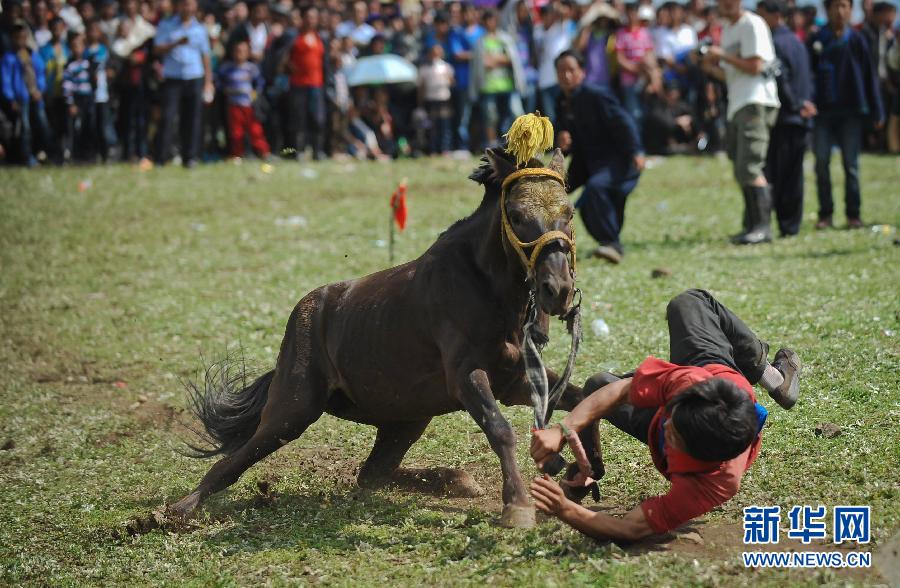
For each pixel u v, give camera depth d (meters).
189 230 26.14
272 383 11.55
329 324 11.33
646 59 33.78
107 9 34.25
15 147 33.88
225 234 25.64
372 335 10.84
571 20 34.47
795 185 22.38
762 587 8.12
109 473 12.76
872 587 8.03
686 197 29.00
